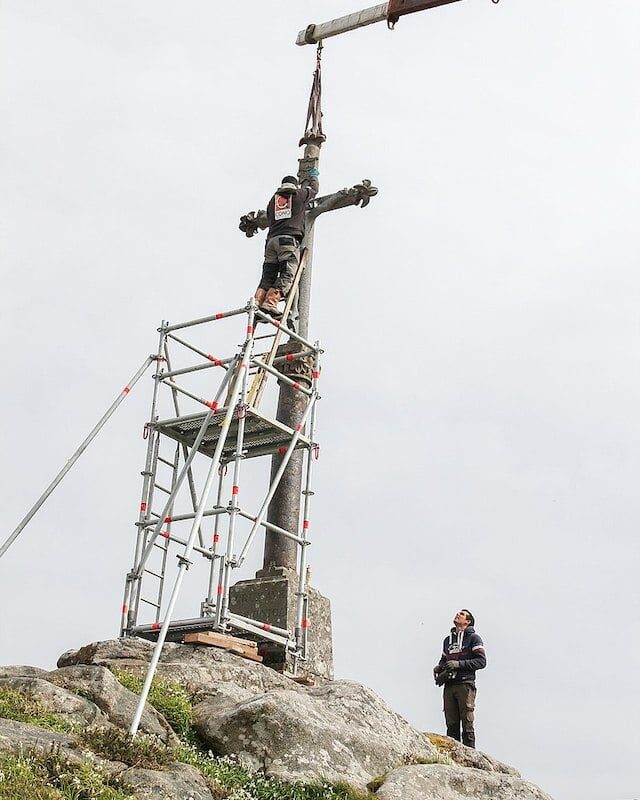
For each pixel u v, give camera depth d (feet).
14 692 38.32
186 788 35.19
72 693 39.34
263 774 39.68
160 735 39.37
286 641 51.47
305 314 60.44
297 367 57.77
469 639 51.31
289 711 41.55
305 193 60.70
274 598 53.16
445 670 51.01
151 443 53.83
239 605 53.72
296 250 59.26
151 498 53.01
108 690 39.88
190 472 55.52
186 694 44.14
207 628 48.96
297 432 53.83
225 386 51.88
